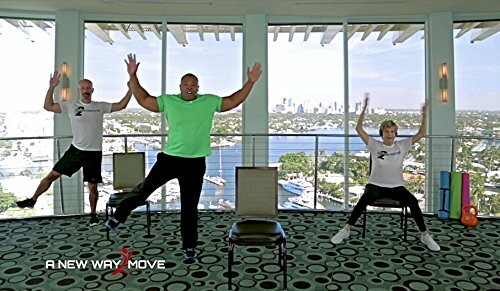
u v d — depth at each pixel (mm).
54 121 5000
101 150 3924
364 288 2578
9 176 4855
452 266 2955
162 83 5234
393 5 4688
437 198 4996
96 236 3645
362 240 3553
